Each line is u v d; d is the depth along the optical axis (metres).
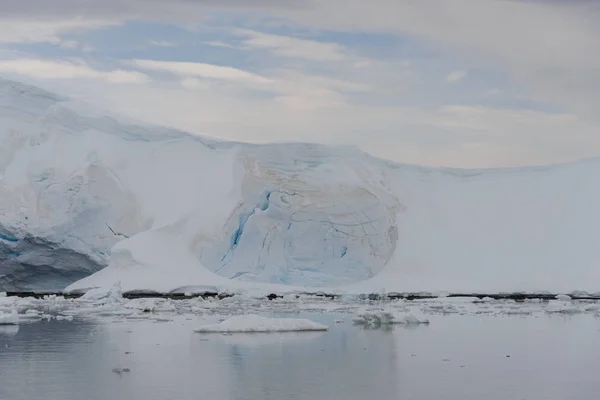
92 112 69.00
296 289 59.50
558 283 61.78
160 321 39.38
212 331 34.00
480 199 69.00
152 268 58.31
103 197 61.91
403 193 68.75
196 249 61.59
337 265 63.25
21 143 65.06
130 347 29.02
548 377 23.47
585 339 32.56
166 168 66.38
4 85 67.81
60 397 20.34
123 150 66.38
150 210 64.19
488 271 63.84
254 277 61.44
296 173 65.94
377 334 33.84
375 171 68.81
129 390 21.20
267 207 63.81
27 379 22.67
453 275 63.59
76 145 65.50
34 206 60.88
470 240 66.19
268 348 28.89
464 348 29.53
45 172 62.22
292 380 22.72
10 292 62.00
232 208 63.00
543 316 44.28
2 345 29.61
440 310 48.62
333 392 21.14
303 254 63.09
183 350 28.34
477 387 21.91
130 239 59.84
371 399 20.34
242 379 22.80
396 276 63.41
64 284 62.62
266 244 62.59
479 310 47.88
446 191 69.56
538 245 65.56
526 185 69.69
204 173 65.94
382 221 65.06
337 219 64.06
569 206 67.62
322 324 37.28
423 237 66.31
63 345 29.64
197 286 57.91
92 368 24.45
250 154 66.75
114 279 57.88
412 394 20.97
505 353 28.25
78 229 61.03
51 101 69.06
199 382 22.31
